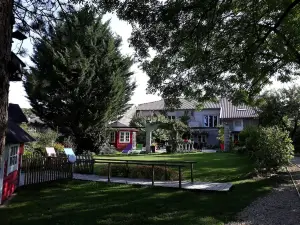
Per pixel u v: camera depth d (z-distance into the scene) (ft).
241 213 23.95
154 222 21.74
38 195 31.12
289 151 45.11
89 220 22.35
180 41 28.32
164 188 33.88
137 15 24.20
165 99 40.06
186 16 25.77
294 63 43.91
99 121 82.48
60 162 38.86
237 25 32.86
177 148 94.58
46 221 22.16
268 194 31.17
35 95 77.77
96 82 80.74
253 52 35.78
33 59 76.18
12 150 31.81
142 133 127.03
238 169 48.67
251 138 63.16
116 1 23.30
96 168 50.93
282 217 22.72
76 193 31.96
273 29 33.42
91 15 23.34
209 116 142.41
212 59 37.04
